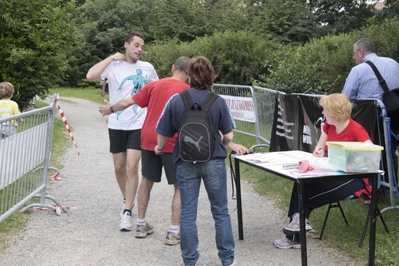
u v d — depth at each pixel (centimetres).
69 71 3762
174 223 484
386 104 555
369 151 392
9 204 511
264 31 2477
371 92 565
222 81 1662
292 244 468
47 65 1530
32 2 1503
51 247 474
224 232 409
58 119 1648
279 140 771
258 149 979
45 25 1523
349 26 3198
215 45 1653
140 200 504
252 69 1594
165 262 440
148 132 480
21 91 1524
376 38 1284
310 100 646
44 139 597
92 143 1166
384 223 471
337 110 445
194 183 403
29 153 550
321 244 472
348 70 1243
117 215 587
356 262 424
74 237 504
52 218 566
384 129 521
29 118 541
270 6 2636
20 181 538
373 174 400
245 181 755
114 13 3831
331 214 542
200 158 383
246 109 1040
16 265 431
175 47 1839
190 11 2753
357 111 539
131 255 456
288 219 562
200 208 614
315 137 636
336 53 1335
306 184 441
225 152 405
